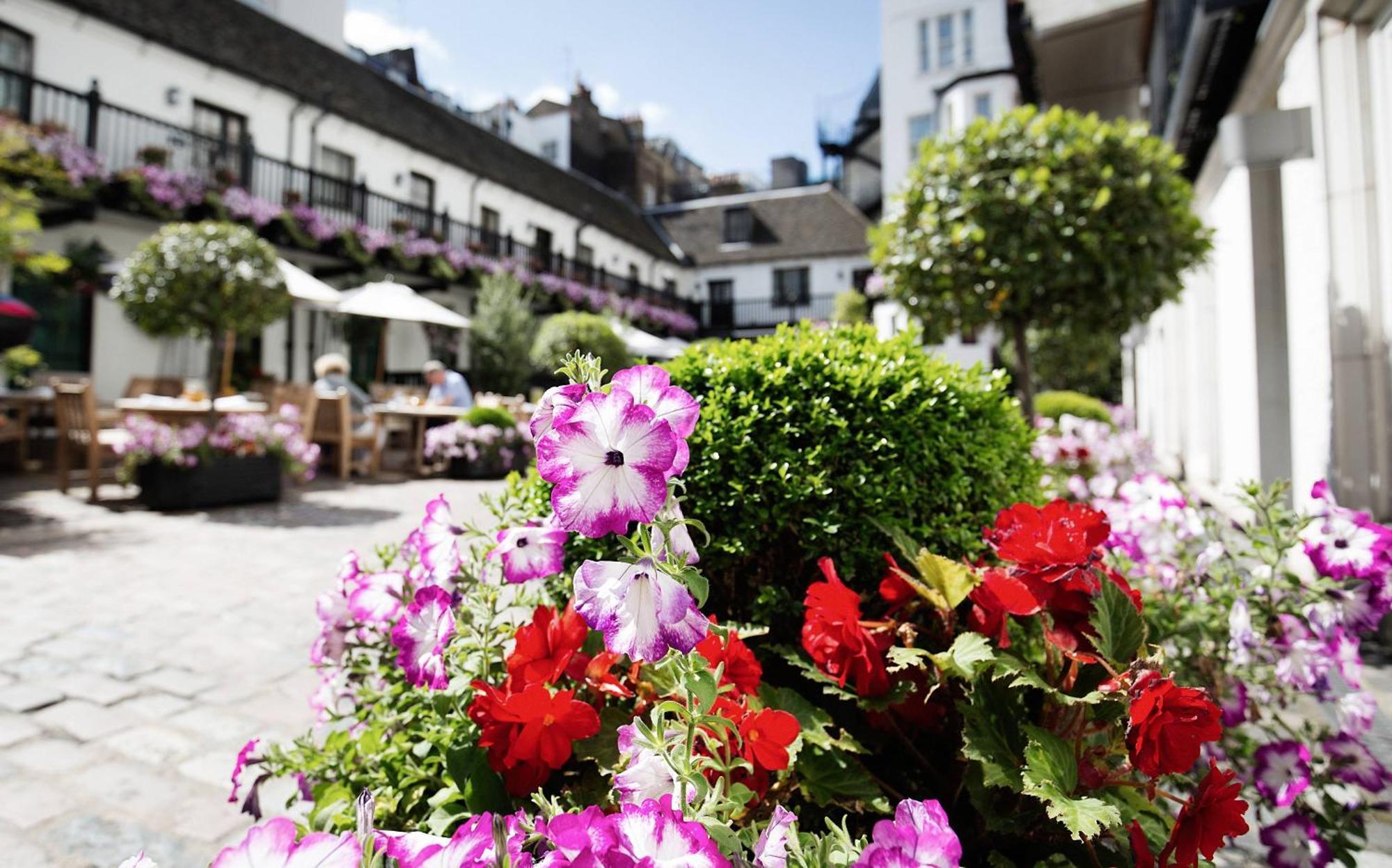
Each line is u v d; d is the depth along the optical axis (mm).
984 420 1720
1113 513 1938
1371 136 3713
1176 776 1438
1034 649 1322
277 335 13508
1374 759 1500
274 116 13531
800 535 1515
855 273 26531
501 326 15727
